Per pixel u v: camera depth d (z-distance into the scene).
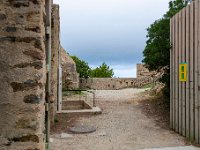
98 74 32.00
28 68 3.32
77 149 6.38
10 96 3.28
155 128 8.34
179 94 7.83
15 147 3.28
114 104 11.74
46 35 4.09
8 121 3.27
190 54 7.19
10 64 3.29
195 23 6.90
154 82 15.04
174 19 8.32
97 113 10.02
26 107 3.30
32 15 3.33
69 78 17.05
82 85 22.33
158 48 10.13
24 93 3.30
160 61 10.09
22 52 3.31
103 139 7.21
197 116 6.76
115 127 8.41
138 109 10.64
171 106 8.39
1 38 3.29
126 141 7.00
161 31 10.09
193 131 6.97
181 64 7.68
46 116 4.00
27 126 3.30
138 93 14.95
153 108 10.60
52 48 9.02
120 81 22.42
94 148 6.45
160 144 6.70
